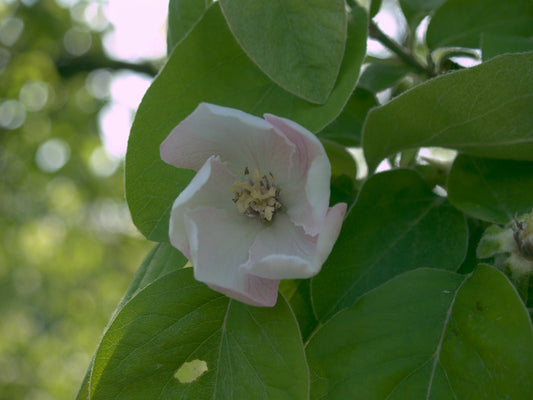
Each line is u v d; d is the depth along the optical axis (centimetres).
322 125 31
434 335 30
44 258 154
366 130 33
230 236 31
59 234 151
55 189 140
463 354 29
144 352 31
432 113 32
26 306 159
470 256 33
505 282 30
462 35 38
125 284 157
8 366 154
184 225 30
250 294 30
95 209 146
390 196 33
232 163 32
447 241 33
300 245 31
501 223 32
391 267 32
